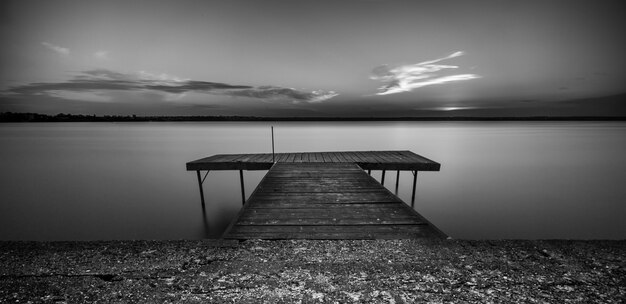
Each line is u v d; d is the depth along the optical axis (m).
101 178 19.73
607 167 23.59
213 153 32.59
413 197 12.84
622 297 1.79
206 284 1.94
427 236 3.03
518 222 11.09
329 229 3.23
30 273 2.04
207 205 13.42
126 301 1.77
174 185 17.88
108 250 2.38
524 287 1.89
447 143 45.66
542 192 15.80
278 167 7.96
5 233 9.91
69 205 13.41
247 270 2.11
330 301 1.76
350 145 40.66
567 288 1.87
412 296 1.80
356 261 2.24
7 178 19.59
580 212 12.29
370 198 4.61
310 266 2.16
